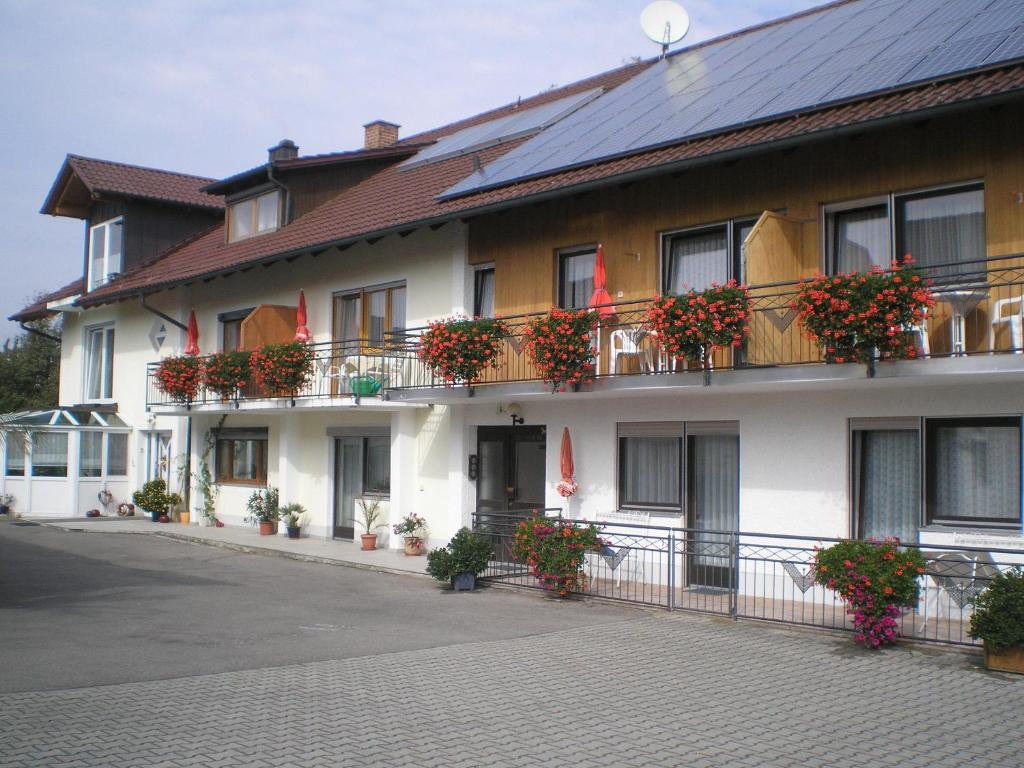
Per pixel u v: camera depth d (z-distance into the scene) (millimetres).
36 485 25375
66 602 12484
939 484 11250
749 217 12930
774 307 11453
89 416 26141
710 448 13523
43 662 8859
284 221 21953
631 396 13805
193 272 22203
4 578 14648
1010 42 10805
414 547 17281
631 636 10336
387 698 7777
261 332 20281
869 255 11875
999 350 9859
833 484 11922
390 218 17391
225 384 20469
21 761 6078
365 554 17516
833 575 9727
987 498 10898
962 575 9242
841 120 10953
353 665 8961
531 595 13195
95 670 8586
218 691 7926
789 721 7203
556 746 6590
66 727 6824
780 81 13555
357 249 19156
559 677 8523
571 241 14992
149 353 25625
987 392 10680
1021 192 10383
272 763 6148
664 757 6383
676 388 12461
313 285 20266
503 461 16406
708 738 6789
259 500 21250
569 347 13297
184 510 24047
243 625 10961
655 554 13758
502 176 15703
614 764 6238
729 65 16234
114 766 6027
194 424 23828
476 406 16672
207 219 28188
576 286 15164
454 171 19219
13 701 7465
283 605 12406
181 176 28828
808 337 10859
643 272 13984
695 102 14656
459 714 7332
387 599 12930
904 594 9461
